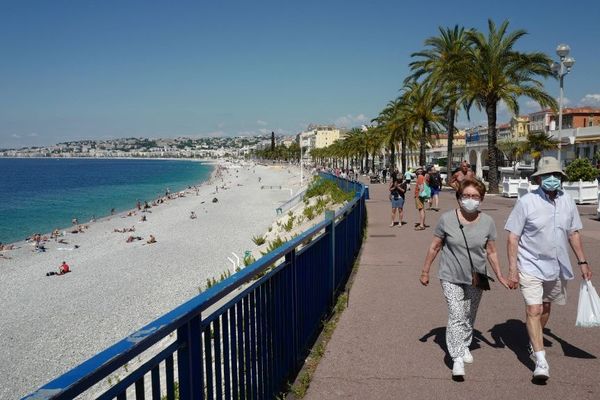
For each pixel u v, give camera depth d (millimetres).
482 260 4762
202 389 2814
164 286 21688
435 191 20625
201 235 36344
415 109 43844
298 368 4957
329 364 5035
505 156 60719
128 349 2023
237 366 3555
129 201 71062
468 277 4738
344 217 8984
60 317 17953
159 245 32812
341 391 4457
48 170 195750
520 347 5383
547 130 57031
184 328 2648
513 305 6930
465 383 4559
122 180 129625
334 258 7227
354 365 5004
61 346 15109
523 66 28422
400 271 9297
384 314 6648
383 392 4418
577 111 62469
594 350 5254
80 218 52469
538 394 4320
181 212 53656
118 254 30391
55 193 86062
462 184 4812
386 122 57969
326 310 6645
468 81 29500
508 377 4660
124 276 24078
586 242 11836
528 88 28953
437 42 36750
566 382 4535
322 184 39750
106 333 16109
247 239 33625
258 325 3947
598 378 4602
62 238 38094
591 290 4801
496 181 30391
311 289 5738
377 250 11578
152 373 2383
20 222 49562
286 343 4660
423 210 15000
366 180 58844
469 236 4754
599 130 42125
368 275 9000
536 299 4641
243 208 55469
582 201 22312
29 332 16422
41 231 43500
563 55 22484
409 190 34938
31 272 26328
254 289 3859
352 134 92125
